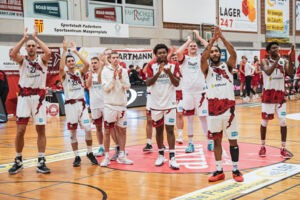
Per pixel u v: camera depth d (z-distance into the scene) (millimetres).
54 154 6855
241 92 18188
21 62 5457
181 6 18312
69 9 14727
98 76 6305
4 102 12289
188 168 5438
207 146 6926
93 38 15383
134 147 7246
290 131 8562
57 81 14172
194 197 4035
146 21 17359
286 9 24078
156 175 5098
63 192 4449
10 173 5449
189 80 6535
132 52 16516
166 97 5492
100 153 6543
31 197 4289
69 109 5836
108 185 4691
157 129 5652
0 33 13078
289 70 5758
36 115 5492
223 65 4645
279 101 5785
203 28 19188
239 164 5512
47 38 14102
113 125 5812
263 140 5992
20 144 5539
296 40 25062
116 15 16281
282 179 4602
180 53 6465
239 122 10258
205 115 6547
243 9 21375
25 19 13516
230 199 3898
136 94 16094
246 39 21703
